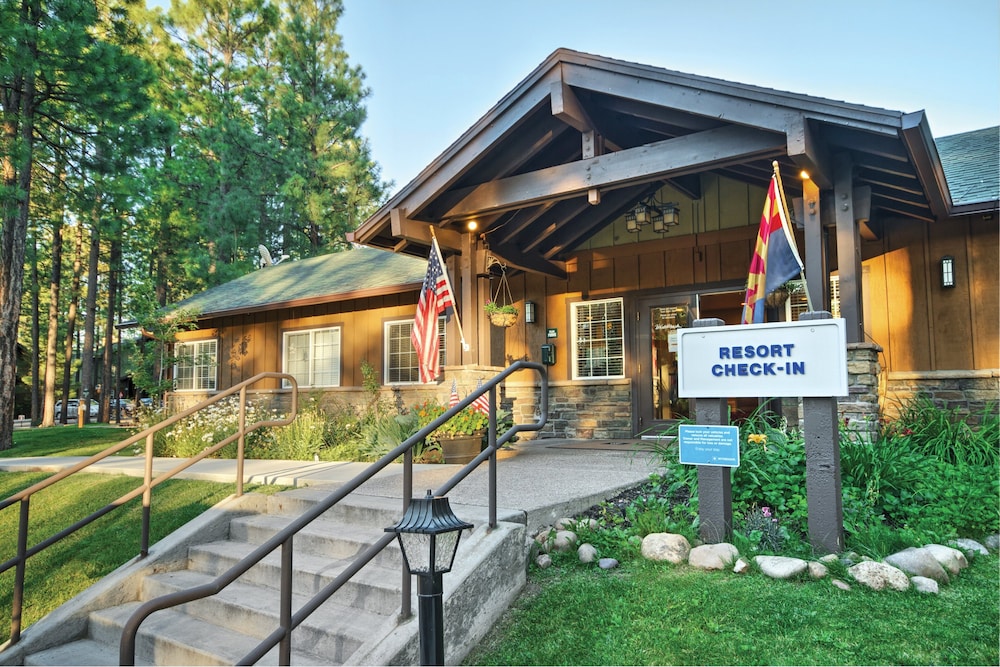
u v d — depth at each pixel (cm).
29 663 387
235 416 1016
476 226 827
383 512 445
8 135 1165
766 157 602
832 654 284
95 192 1329
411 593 345
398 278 1222
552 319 1027
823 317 405
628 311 964
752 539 406
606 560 391
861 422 576
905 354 771
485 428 729
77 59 1148
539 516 432
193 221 2419
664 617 324
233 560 447
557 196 707
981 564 382
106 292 2898
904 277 780
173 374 1584
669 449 561
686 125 640
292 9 3008
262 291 1522
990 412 710
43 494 657
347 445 844
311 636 342
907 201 701
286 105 2770
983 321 732
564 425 1002
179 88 2731
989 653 278
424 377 776
